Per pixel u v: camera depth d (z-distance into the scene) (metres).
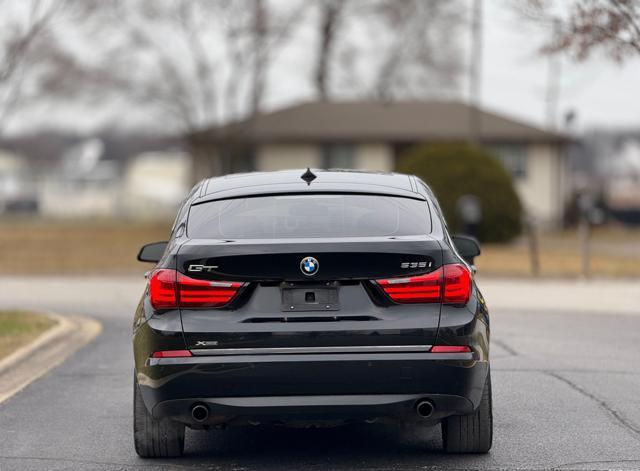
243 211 9.61
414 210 9.66
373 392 8.80
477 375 9.02
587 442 10.55
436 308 8.91
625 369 15.02
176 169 143.62
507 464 9.67
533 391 13.32
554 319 21.50
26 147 148.62
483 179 52.09
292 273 8.83
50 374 15.16
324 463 9.82
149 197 125.19
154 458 10.09
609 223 73.62
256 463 9.86
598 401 12.66
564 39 20.94
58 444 10.77
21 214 111.50
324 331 8.78
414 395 8.84
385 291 8.87
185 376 8.84
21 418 12.11
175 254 9.05
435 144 53.91
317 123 72.75
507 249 48.78
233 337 8.80
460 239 11.59
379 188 9.96
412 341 8.83
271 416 8.88
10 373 15.35
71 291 29.09
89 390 13.87
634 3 19.81
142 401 9.77
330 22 81.12
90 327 20.73
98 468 9.75
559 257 42.72
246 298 8.90
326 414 8.87
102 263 40.88
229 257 8.88
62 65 48.31
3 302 26.00
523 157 71.38
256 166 72.38
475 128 63.75
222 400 8.84
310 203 9.68
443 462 9.77
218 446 10.61
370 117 73.50
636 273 34.69
